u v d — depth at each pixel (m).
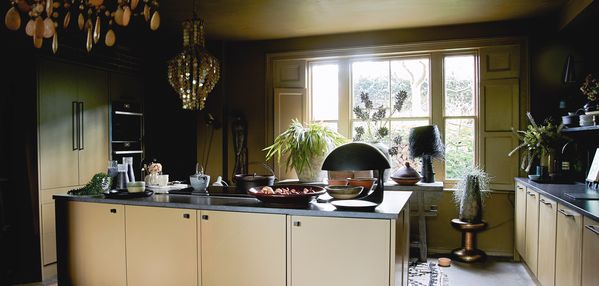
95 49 4.47
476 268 4.17
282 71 5.32
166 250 2.70
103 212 2.90
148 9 2.04
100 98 4.57
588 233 2.31
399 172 4.45
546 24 4.42
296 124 4.77
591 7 3.40
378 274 2.24
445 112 4.82
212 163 5.52
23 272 3.90
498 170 4.58
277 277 2.43
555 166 3.98
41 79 3.89
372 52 4.95
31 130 3.87
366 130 5.04
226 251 2.54
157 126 5.56
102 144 4.59
